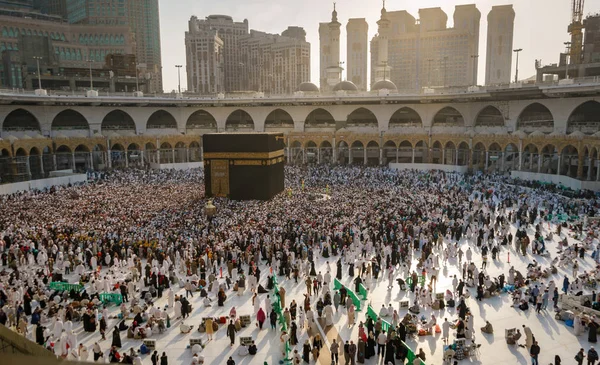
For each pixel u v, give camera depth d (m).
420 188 52.34
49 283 25.84
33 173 67.81
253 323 22.03
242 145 49.97
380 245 30.56
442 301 23.22
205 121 90.69
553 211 41.72
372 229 33.56
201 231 34.06
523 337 20.44
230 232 33.62
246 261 29.58
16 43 136.12
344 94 82.94
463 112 75.56
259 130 85.62
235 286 25.67
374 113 81.81
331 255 31.62
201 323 21.17
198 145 83.50
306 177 62.66
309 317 21.70
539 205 44.72
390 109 80.94
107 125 82.25
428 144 74.00
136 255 30.19
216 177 50.84
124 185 56.62
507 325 21.52
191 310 23.28
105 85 95.94
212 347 19.75
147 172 67.25
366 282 26.47
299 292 25.58
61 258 29.11
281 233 32.91
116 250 30.11
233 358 18.89
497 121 73.62
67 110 77.06
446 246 33.44
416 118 83.94
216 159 50.72
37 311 21.75
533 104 67.44
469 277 26.25
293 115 84.81
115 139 72.81
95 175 63.12
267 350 19.52
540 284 24.14
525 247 31.22
